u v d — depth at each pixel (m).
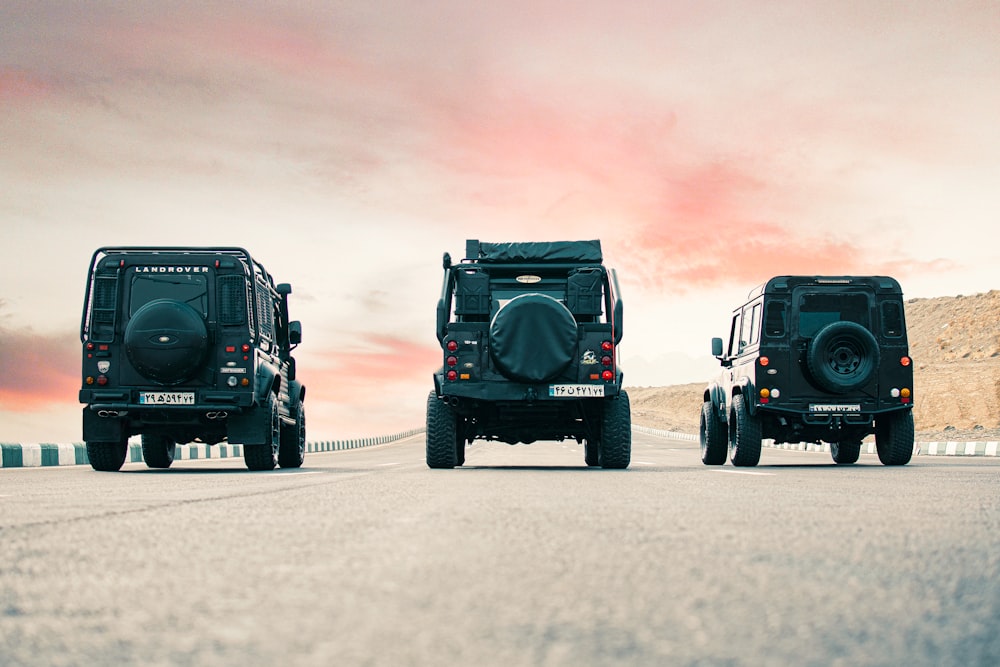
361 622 2.40
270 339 14.51
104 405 12.85
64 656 2.07
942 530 4.40
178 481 9.68
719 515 5.13
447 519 4.95
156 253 13.16
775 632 2.27
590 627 2.33
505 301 13.34
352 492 7.13
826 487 7.66
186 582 3.04
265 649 2.11
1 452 16.20
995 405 50.47
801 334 13.97
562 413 12.66
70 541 4.08
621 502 6.04
